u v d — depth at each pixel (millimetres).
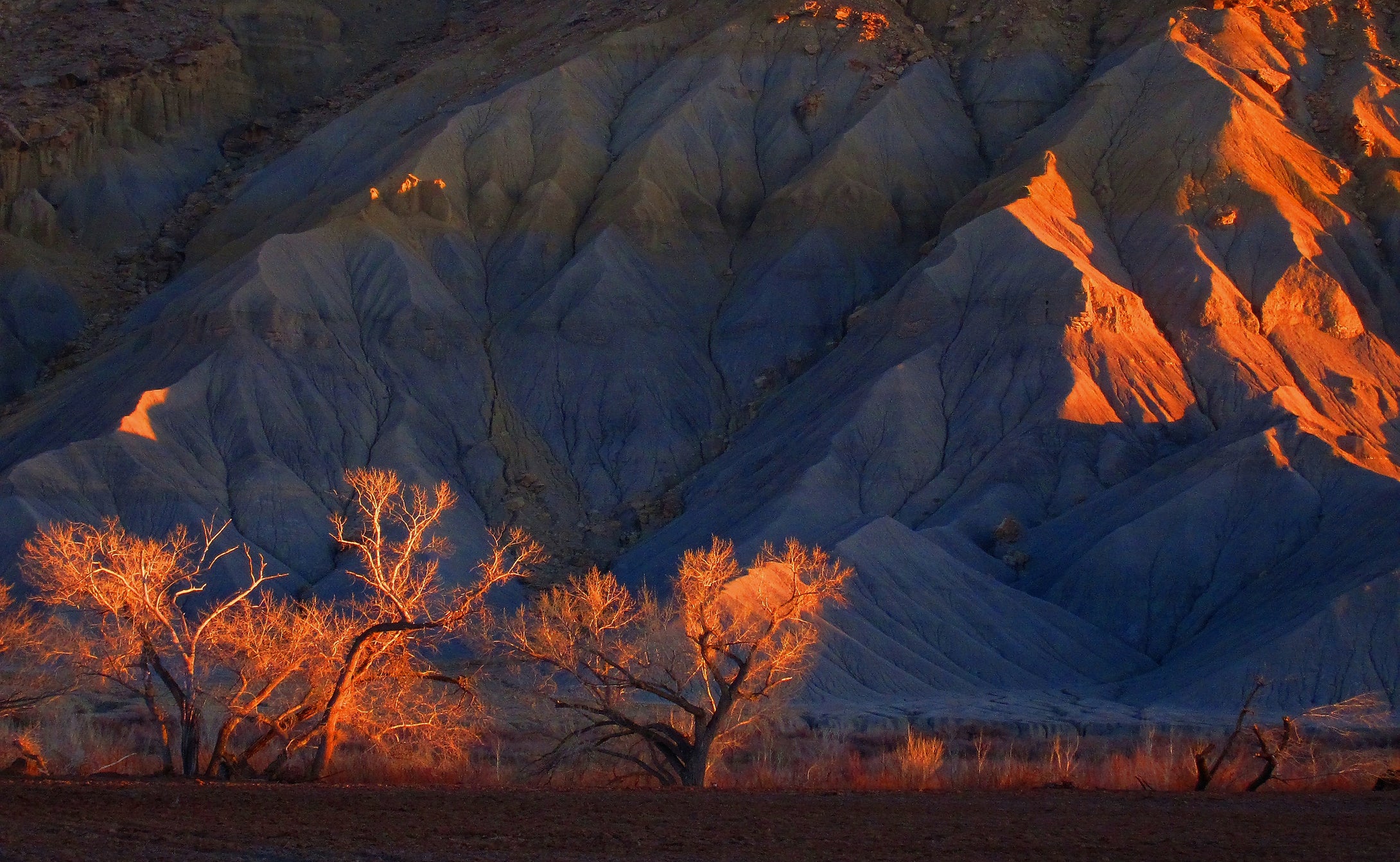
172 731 130250
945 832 71812
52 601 115375
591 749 120500
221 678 146500
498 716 137500
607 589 145625
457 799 82000
